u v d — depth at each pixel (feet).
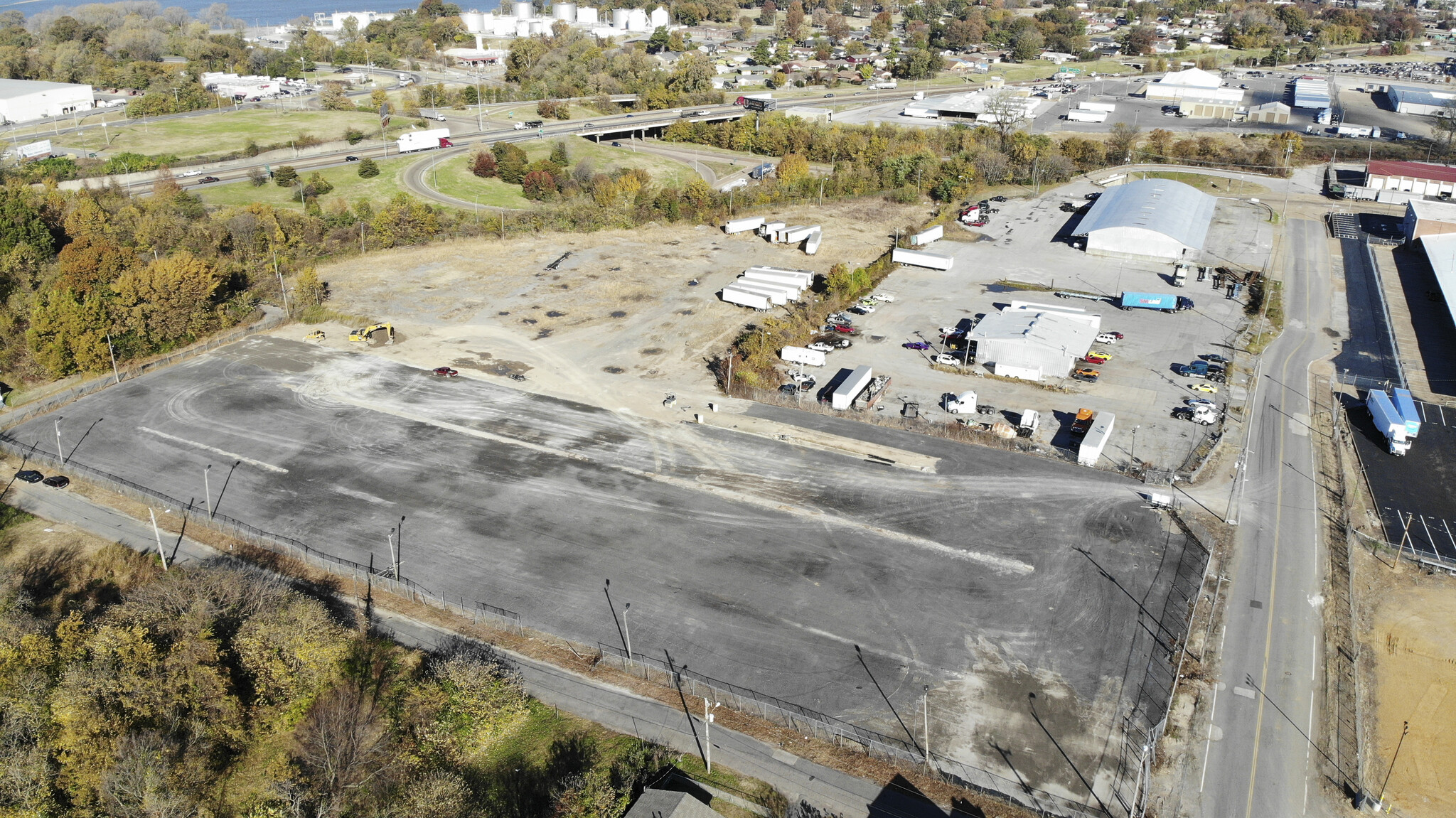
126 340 348.38
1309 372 342.44
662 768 173.37
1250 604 216.95
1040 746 177.88
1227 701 189.16
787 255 481.05
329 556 234.79
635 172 619.67
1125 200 519.19
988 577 224.94
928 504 255.50
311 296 401.49
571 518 250.16
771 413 309.42
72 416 306.14
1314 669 197.36
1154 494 256.73
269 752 180.86
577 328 382.22
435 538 241.96
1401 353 358.84
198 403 315.78
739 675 196.34
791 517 249.75
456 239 500.74
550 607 216.95
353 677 195.00
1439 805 166.30
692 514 252.01
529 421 303.27
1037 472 271.90
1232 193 586.86
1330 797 167.84
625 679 195.93
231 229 481.46
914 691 191.42
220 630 196.54
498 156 646.74
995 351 340.18
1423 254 471.62
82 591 222.89
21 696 174.50
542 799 169.27
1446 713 187.11
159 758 164.76
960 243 502.79
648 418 305.94
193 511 253.85
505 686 186.29
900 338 373.61
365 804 167.43
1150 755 174.81
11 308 365.61
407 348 361.10
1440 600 219.82
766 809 165.37
